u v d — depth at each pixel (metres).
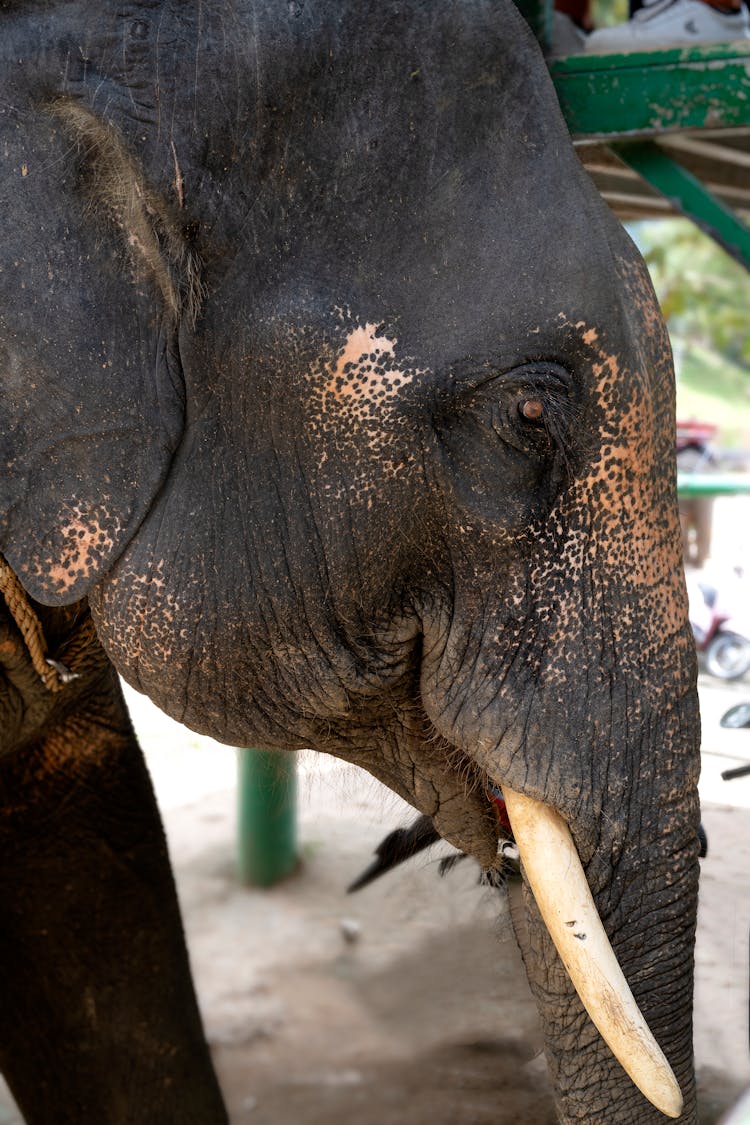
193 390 1.67
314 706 1.81
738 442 12.02
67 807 2.38
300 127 1.61
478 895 3.64
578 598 1.67
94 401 1.65
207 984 3.36
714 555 6.79
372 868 2.74
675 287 11.56
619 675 1.68
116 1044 2.44
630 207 4.10
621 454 1.65
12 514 1.68
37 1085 2.48
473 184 1.62
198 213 1.62
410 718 1.88
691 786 1.73
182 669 1.76
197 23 1.61
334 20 1.60
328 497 1.68
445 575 1.72
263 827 3.80
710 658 4.84
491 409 1.63
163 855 2.47
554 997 1.80
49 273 1.63
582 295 1.61
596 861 1.72
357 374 1.63
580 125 2.52
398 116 1.61
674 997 1.75
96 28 1.61
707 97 2.42
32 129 1.62
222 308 1.65
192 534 1.70
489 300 1.61
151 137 1.60
